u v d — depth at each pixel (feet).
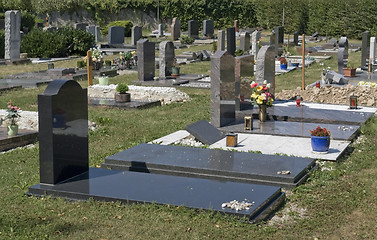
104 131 56.90
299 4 200.85
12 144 51.19
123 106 70.18
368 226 32.45
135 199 34.65
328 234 31.32
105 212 33.58
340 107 66.80
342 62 100.53
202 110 69.31
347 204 35.88
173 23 188.55
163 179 38.78
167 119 63.98
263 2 216.95
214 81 56.49
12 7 215.31
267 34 204.33
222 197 35.01
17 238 29.94
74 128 38.91
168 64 98.22
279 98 76.18
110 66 111.55
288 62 118.11
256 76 67.56
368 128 56.39
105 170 40.78
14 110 51.98
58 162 37.50
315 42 177.58
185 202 34.14
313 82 94.84
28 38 133.90
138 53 93.25
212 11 226.58
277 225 32.53
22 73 100.58
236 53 133.28
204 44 174.29
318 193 38.06
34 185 37.29
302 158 43.98
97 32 182.91
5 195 37.27
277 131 54.85
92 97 78.54
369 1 177.17
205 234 30.76
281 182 39.01
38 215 33.45
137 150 46.55
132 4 224.74
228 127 56.90
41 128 36.86
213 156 44.52
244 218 32.17
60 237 30.32
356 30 182.29
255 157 44.24
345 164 45.03
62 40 135.13
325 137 46.47
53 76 97.14
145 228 31.45
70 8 219.61
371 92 73.05
